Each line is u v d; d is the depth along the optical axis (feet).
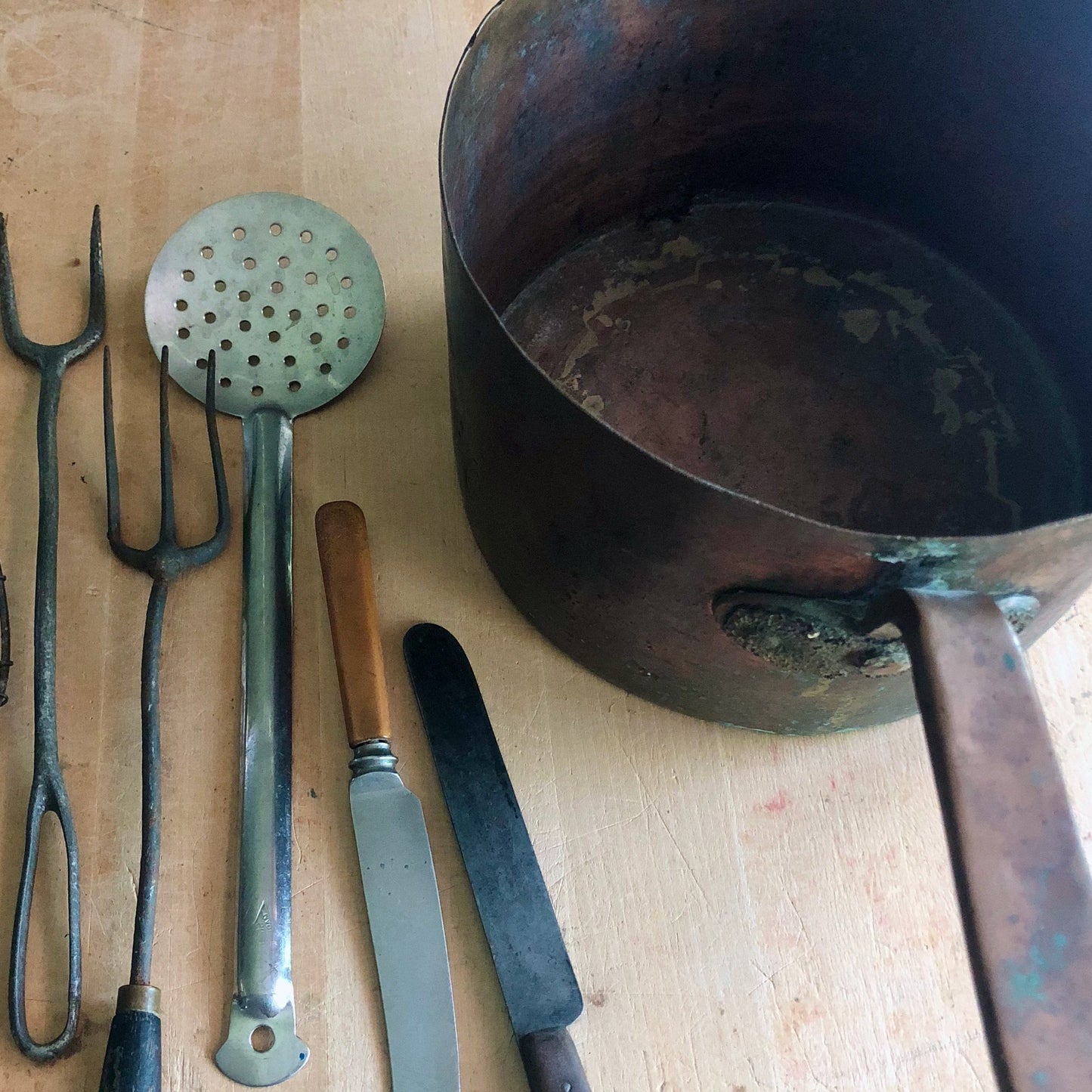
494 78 1.53
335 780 1.56
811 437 1.88
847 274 2.08
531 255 1.96
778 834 1.57
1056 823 1.07
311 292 1.82
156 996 1.36
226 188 1.96
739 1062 1.44
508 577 1.61
